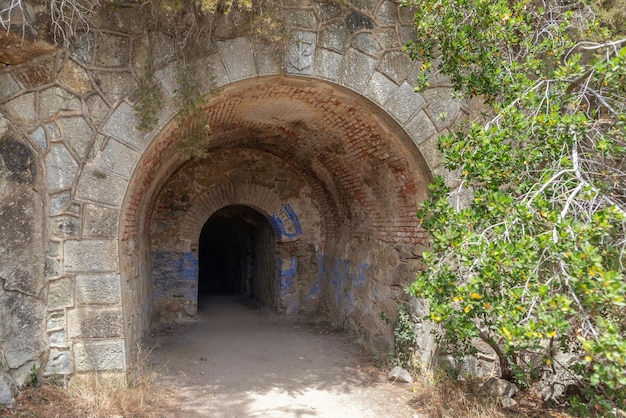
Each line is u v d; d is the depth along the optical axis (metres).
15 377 3.74
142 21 4.10
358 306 6.91
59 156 3.95
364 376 5.27
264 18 4.15
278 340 6.90
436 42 4.61
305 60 4.51
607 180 3.46
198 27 4.11
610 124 3.63
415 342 5.21
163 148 4.98
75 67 3.97
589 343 2.31
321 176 7.73
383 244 6.18
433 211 3.39
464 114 4.93
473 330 2.95
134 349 5.04
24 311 3.81
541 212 2.75
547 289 2.45
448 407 4.27
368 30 4.70
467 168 3.24
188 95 4.16
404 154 5.09
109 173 4.04
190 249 8.18
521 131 3.23
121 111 4.07
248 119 6.30
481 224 3.05
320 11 4.56
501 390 4.45
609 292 2.27
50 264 3.92
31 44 3.71
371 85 4.71
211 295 12.27
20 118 3.86
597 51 4.32
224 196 8.32
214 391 4.70
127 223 4.66
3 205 3.77
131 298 5.13
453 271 3.29
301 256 8.72
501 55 4.09
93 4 3.84
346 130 5.69
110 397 3.85
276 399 4.54
